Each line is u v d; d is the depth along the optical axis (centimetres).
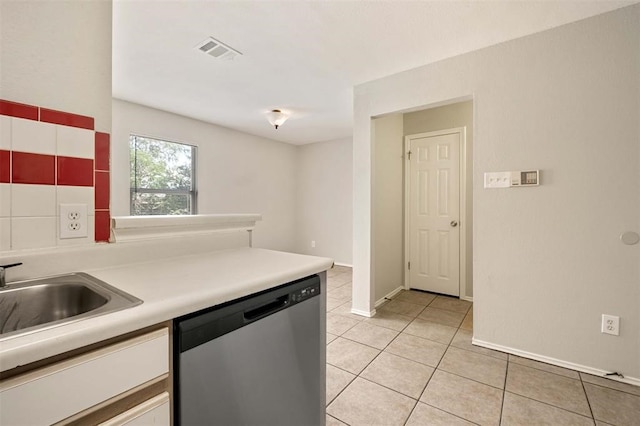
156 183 388
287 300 110
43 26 104
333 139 561
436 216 368
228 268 116
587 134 189
